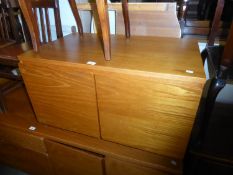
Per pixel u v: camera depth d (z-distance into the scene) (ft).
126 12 3.27
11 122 3.49
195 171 2.97
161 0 3.93
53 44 3.20
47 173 3.76
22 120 3.53
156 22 3.70
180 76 2.00
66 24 4.66
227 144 2.85
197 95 2.05
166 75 2.05
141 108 2.38
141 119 2.47
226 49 2.43
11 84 4.45
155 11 3.62
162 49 2.84
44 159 3.51
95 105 2.62
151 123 2.45
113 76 2.28
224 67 2.50
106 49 2.41
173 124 2.34
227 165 2.69
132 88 2.27
